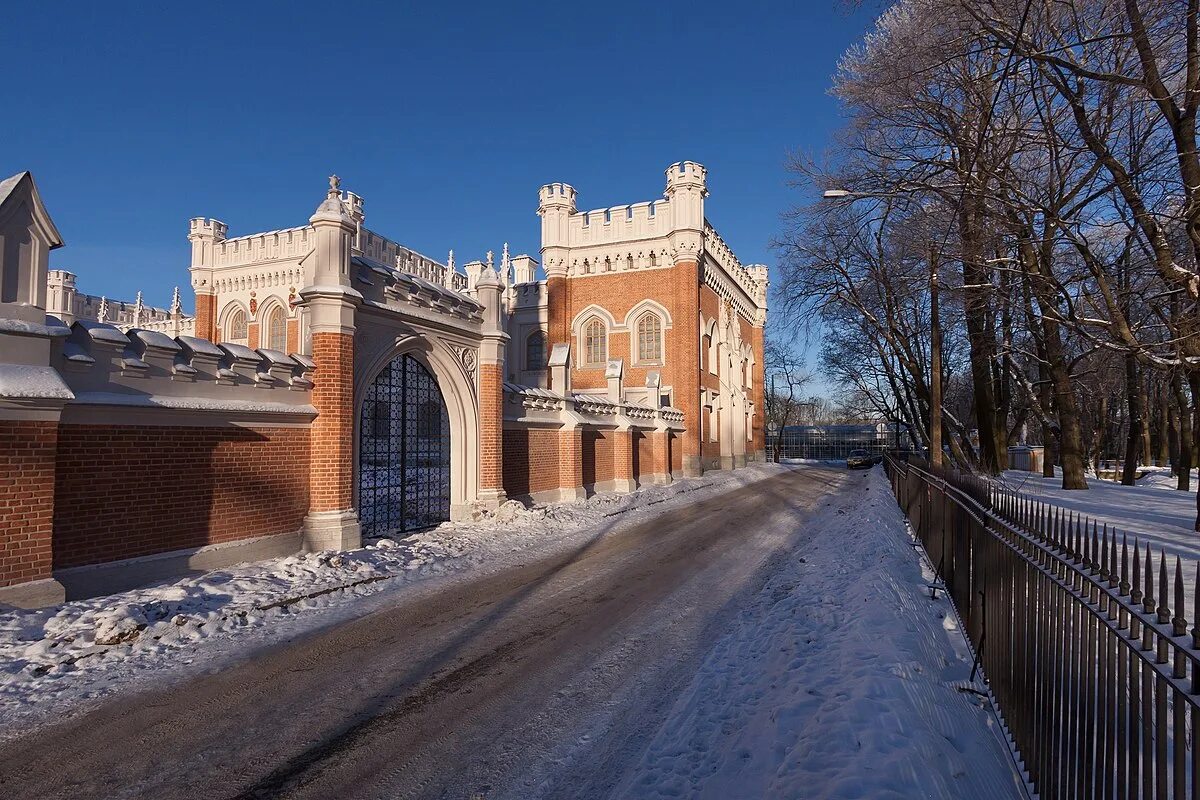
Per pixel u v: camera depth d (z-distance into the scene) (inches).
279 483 418.6
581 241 1430.9
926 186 538.6
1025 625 155.5
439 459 583.2
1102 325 512.1
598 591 358.9
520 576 397.7
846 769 128.5
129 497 332.2
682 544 514.3
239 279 1285.7
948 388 1545.3
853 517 613.9
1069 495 736.3
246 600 314.3
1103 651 112.0
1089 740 116.3
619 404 964.0
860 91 554.9
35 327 287.3
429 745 181.6
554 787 159.0
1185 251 522.6
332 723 195.3
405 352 527.8
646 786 154.2
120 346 330.3
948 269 762.8
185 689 220.1
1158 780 91.8
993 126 525.3
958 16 459.2
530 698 213.5
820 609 277.1
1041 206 482.6
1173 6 413.1
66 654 238.7
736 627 287.4
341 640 273.1
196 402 362.6
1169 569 307.4
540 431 753.0
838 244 992.9
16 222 287.4
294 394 432.5
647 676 231.3
